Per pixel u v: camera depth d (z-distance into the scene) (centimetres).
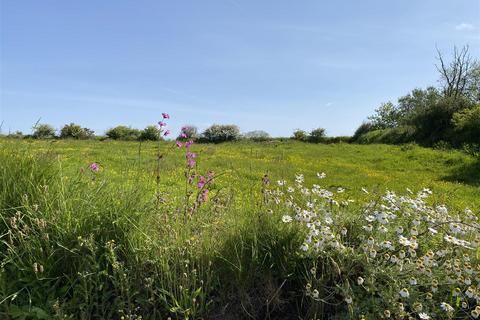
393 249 329
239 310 331
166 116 416
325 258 351
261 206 397
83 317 296
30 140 479
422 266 323
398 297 304
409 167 1705
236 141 3709
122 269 319
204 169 1148
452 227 368
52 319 297
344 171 1500
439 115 2945
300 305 340
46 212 351
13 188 377
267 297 337
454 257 372
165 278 330
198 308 323
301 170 1366
